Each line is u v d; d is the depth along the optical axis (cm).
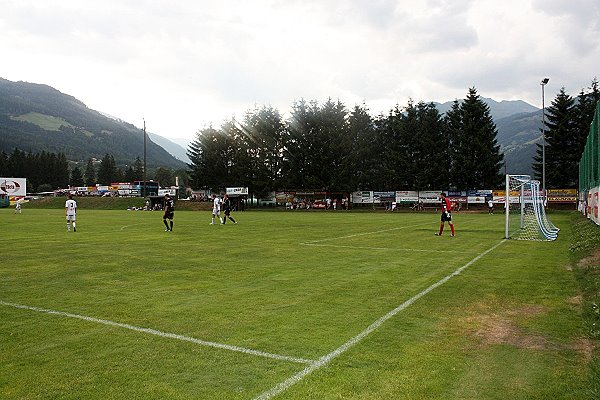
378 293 788
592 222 2338
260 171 6425
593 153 2297
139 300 741
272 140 6581
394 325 595
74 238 1841
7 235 1981
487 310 672
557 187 5619
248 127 6756
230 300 739
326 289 824
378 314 650
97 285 867
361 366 454
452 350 501
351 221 3173
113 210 6169
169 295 777
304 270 1038
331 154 6056
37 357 481
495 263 1143
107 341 533
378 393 394
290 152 6325
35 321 618
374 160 6606
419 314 650
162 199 6481
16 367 454
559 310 670
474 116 5788
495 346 514
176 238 1842
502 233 2080
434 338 543
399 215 4309
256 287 845
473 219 3472
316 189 6134
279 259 1222
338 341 530
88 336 552
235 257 1262
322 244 1605
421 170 5884
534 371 442
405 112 6562
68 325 598
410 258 1238
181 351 498
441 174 5738
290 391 397
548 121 5644
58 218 3575
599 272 905
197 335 554
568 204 4875
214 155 6869
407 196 5709
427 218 3656
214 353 492
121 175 14250
